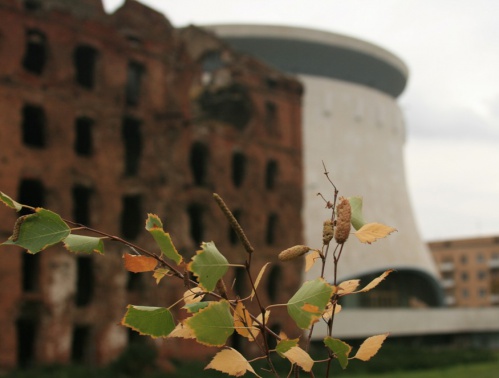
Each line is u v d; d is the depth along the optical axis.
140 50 47.12
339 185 86.56
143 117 46.69
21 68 40.50
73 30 43.41
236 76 54.78
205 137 50.41
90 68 47.75
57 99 42.00
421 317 79.38
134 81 48.69
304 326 3.04
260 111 55.59
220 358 3.10
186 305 3.11
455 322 83.25
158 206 46.22
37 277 39.66
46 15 42.16
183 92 49.25
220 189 50.50
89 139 47.56
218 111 55.47
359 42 91.50
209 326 2.96
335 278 3.55
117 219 44.25
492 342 87.81
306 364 3.19
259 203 53.53
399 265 89.00
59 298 39.91
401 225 92.94
